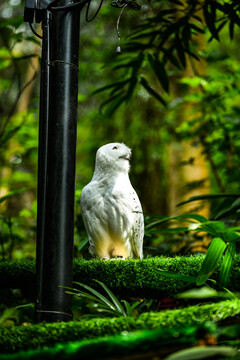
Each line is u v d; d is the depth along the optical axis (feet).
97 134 51.93
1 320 25.03
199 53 39.50
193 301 18.40
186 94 46.16
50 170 15.75
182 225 38.99
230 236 15.40
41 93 16.28
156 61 29.86
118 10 47.24
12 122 49.11
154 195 48.06
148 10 43.27
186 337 11.62
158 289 18.38
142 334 11.28
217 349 9.67
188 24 29.53
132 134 49.37
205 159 42.73
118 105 31.55
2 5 58.08
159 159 49.73
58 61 16.31
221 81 38.68
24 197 57.26
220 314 12.43
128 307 15.98
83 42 57.77
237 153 38.50
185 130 39.55
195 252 28.45
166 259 18.71
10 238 33.12
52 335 12.48
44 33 16.51
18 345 12.40
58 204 15.52
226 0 33.88
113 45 54.39
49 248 15.33
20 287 19.16
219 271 18.08
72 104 16.22
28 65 57.77
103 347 10.99
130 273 18.45
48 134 15.99
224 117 38.93
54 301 14.99
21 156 54.90
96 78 55.57
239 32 49.80
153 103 49.44
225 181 40.06
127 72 31.83
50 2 16.79
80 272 18.53
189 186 38.75
